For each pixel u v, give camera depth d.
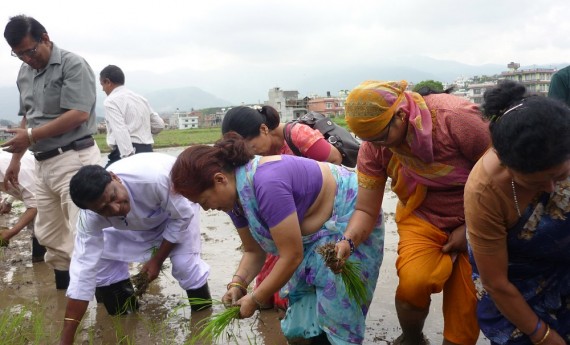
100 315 4.56
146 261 4.39
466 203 2.34
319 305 3.27
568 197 2.17
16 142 4.79
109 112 7.41
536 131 1.89
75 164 4.98
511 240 2.36
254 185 2.89
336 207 3.23
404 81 2.86
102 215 3.65
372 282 3.36
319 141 4.02
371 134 2.80
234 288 3.33
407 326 3.43
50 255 5.16
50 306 4.80
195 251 4.37
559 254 2.36
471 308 3.17
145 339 4.04
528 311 2.44
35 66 4.93
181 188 2.81
